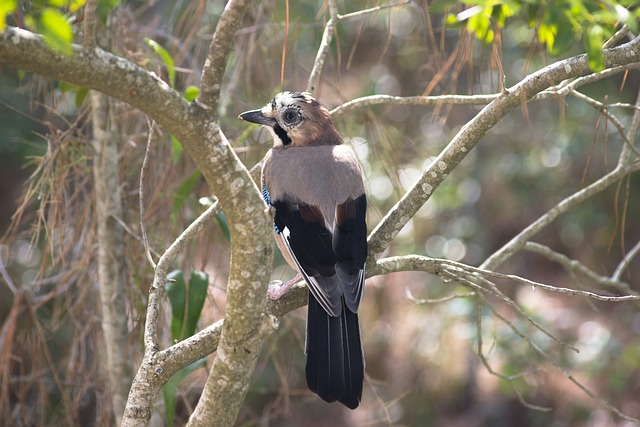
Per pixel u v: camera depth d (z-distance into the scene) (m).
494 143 16.09
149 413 6.45
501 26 6.75
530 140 15.70
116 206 9.31
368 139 10.66
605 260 16.53
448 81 13.70
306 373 6.91
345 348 6.95
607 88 14.40
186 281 9.77
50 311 12.42
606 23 6.21
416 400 15.62
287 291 7.38
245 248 5.53
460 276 7.60
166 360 6.41
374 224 13.84
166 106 5.20
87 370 10.75
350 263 7.28
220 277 11.71
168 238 10.02
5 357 9.49
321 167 8.06
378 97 8.10
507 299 7.18
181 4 11.14
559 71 6.64
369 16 14.16
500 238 16.41
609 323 15.95
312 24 10.69
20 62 4.87
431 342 15.66
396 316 15.64
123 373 9.32
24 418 9.97
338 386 6.85
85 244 10.04
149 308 6.67
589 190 8.59
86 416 12.07
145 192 9.98
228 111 11.31
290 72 12.61
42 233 12.22
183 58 10.26
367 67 14.96
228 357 5.89
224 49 5.34
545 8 5.98
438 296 15.58
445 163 7.08
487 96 7.76
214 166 5.36
